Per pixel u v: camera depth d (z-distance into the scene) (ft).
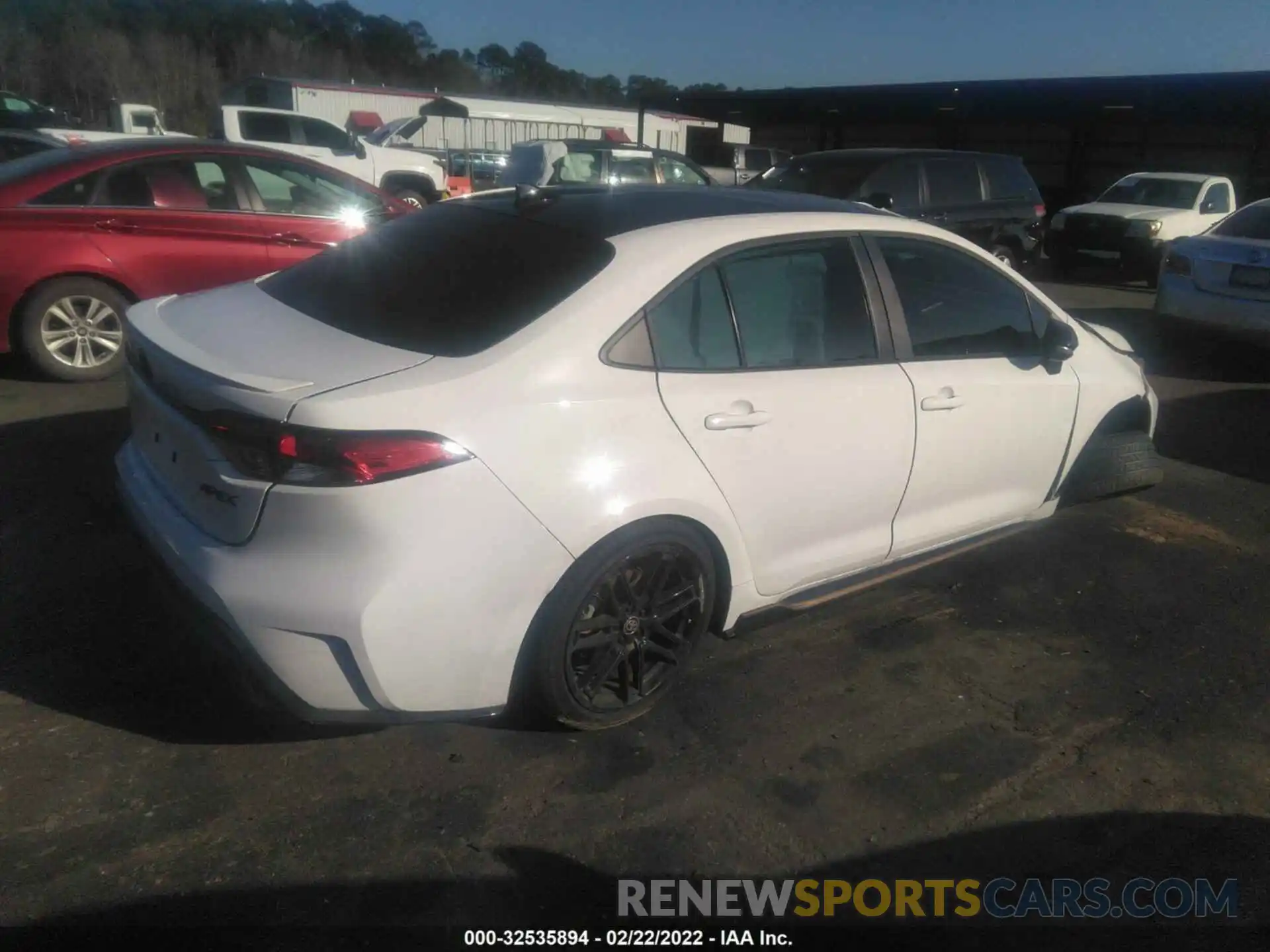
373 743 10.56
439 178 60.03
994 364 13.73
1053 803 10.37
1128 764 11.05
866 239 12.60
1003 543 16.66
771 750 10.92
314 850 9.07
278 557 8.87
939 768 10.79
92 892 8.45
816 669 12.57
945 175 40.22
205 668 11.59
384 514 8.72
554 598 9.80
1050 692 12.35
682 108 97.14
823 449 11.62
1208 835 10.03
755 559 11.50
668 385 10.38
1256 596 15.12
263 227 23.61
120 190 22.13
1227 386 28.02
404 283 11.05
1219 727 11.80
